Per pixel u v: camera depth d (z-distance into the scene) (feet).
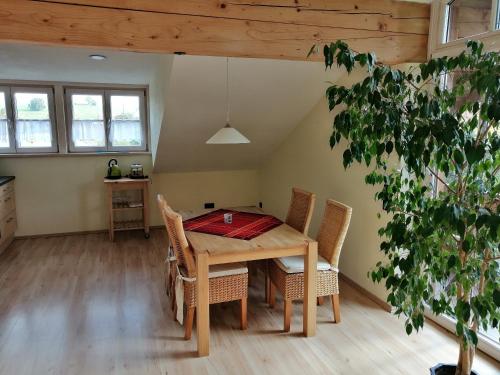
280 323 9.15
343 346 8.14
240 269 8.64
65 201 16.35
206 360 7.64
